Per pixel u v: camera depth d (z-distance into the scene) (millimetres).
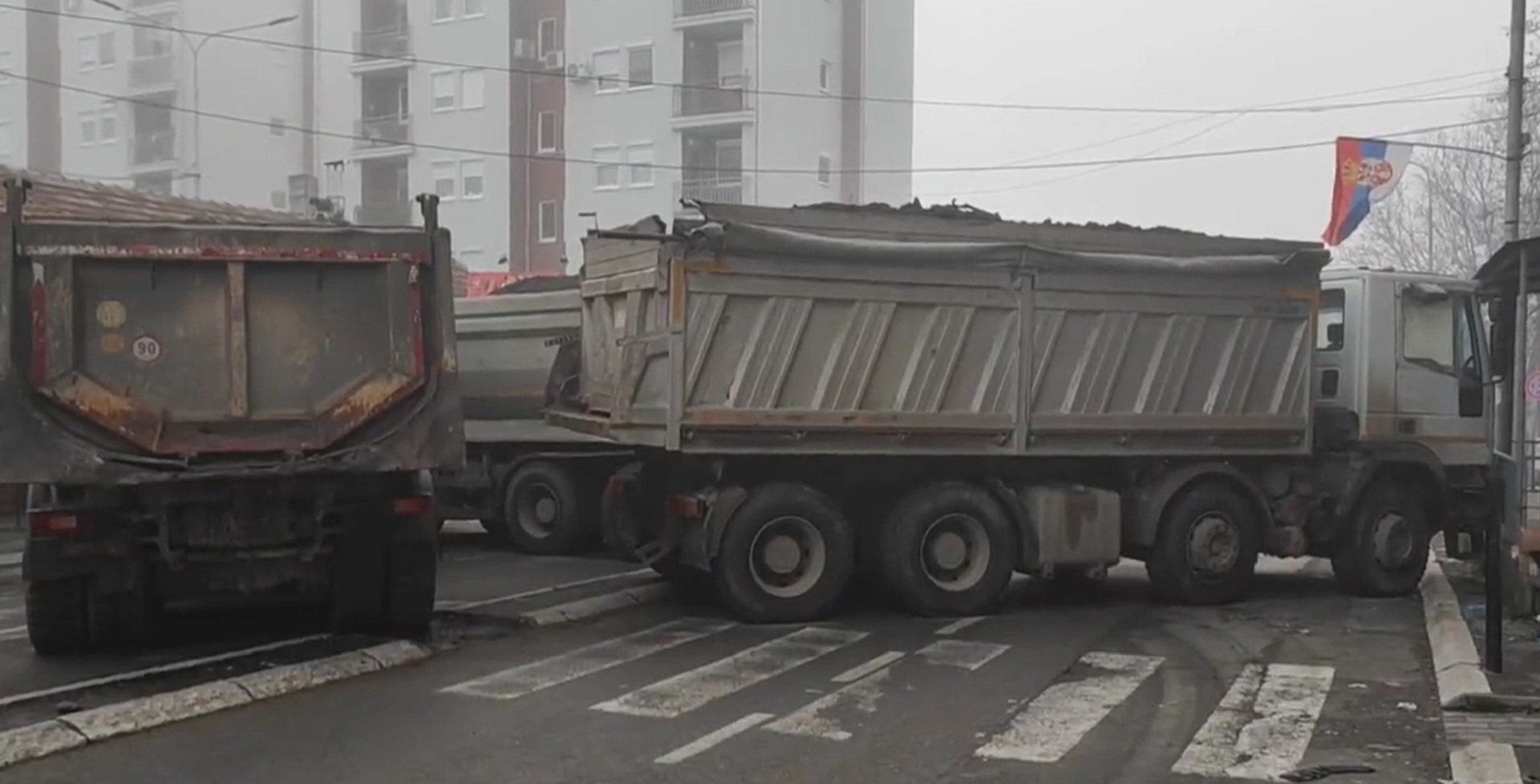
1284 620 11281
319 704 7949
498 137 44906
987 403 11242
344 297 8945
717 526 10680
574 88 43438
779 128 41719
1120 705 8109
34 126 51469
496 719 7613
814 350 10734
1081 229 11516
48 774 6508
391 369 8977
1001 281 11211
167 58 49938
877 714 7824
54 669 8672
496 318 15508
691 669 9039
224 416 8664
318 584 9375
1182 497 12023
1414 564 12883
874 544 11273
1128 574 14305
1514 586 10766
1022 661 9438
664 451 10883
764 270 10523
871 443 10906
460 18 45531
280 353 8812
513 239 44719
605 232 10680
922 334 11023
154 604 9859
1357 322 12680
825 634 10406
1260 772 6703
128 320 8539
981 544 11391
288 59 49500
